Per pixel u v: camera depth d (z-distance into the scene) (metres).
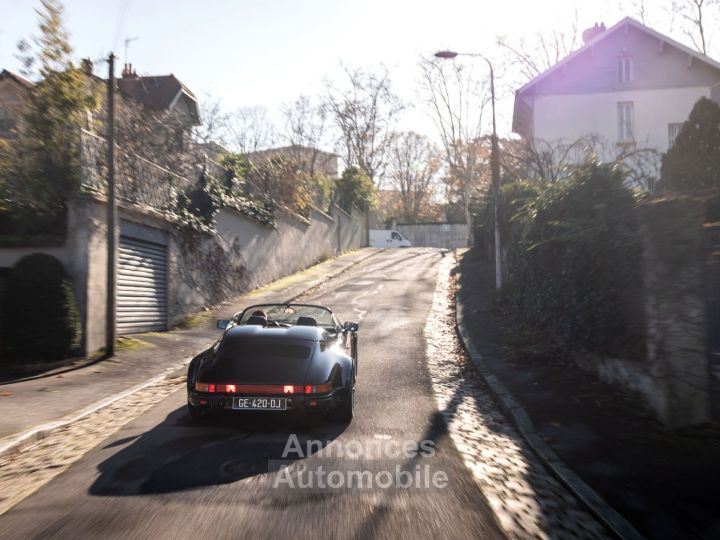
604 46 29.73
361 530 3.90
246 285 21.64
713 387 6.29
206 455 5.55
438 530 3.96
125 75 28.39
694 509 4.31
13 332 10.54
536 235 11.48
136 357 11.63
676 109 29.03
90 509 4.20
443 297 20.91
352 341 9.23
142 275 14.30
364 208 45.94
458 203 60.56
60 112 11.94
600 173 9.31
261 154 39.88
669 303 6.30
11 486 4.86
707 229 7.19
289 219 27.31
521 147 18.77
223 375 6.32
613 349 8.10
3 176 11.84
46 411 7.54
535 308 11.77
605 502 4.44
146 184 14.78
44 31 11.71
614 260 8.04
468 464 5.44
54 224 12.09
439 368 10.65
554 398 7.85
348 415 6.73
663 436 6.06
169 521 3.98
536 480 5.12
